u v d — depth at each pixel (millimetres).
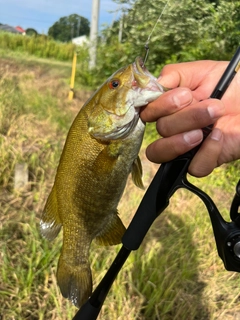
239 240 255
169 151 240
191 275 539
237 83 289
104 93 273
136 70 263
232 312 500
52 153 824
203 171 248
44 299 458
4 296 452
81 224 298
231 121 273
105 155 277
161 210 261
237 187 269
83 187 289
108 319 447
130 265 517
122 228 299
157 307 473
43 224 315
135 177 288
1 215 589
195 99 275
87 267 303
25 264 500
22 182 698
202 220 660
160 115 241
